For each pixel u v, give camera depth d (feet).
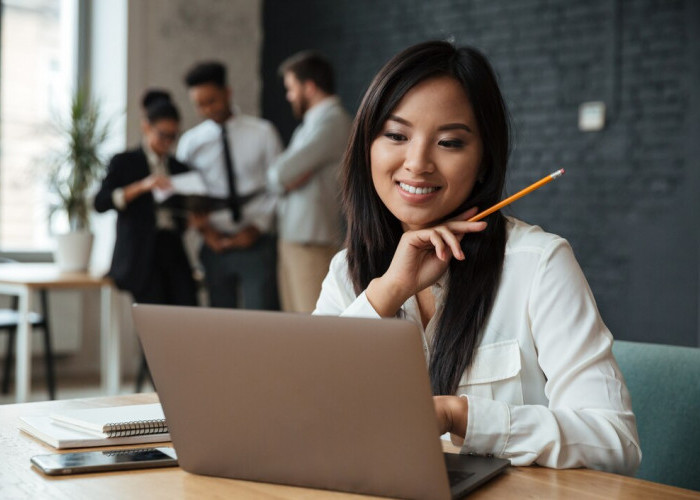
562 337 4.36
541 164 18.72
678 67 16.96
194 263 21.89
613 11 17.67
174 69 21.75
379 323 3.12
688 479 4.58
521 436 3.85
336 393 3.26
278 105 23.27
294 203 16.21
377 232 5.02
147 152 15.88
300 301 16.29
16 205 20.70
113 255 15.48
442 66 4.58
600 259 17.92
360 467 3.30
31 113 20.86
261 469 3.51
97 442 4.12
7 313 16.39
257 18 23.50
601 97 17.87
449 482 3.43
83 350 21.04
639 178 17.42
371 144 4.79
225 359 3.45
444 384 4.61
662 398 4.79
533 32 18.85
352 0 21.97
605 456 3.88
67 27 21.30
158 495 3.36
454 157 4.58
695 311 16.71
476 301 4.63
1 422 4.63
